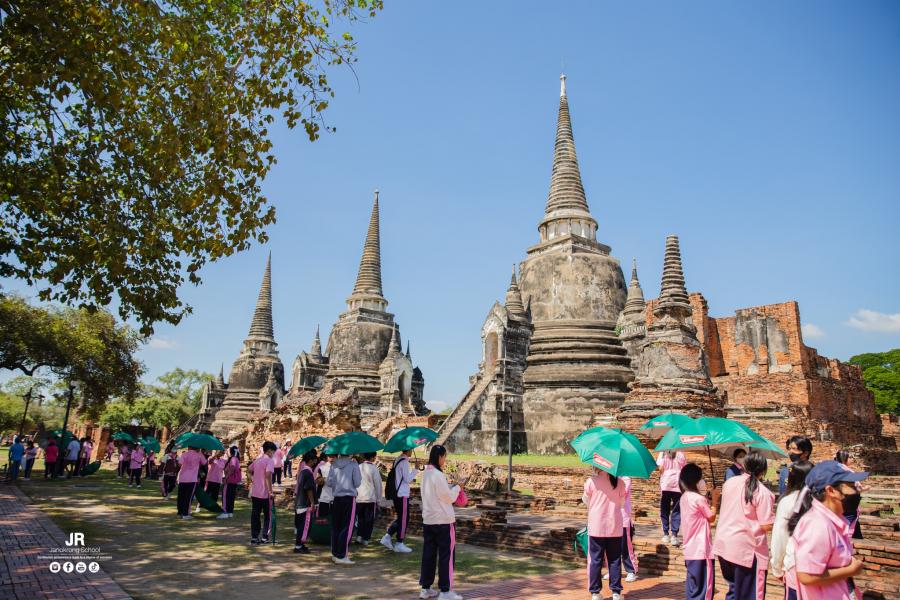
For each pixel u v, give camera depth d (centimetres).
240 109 1287
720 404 2366
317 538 1284
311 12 1339
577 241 3825
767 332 4050
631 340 3553
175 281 1432
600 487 874
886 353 6206
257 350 5912
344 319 5150
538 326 3697
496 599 878
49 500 1881
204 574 988
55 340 3300
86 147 1312
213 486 1741
